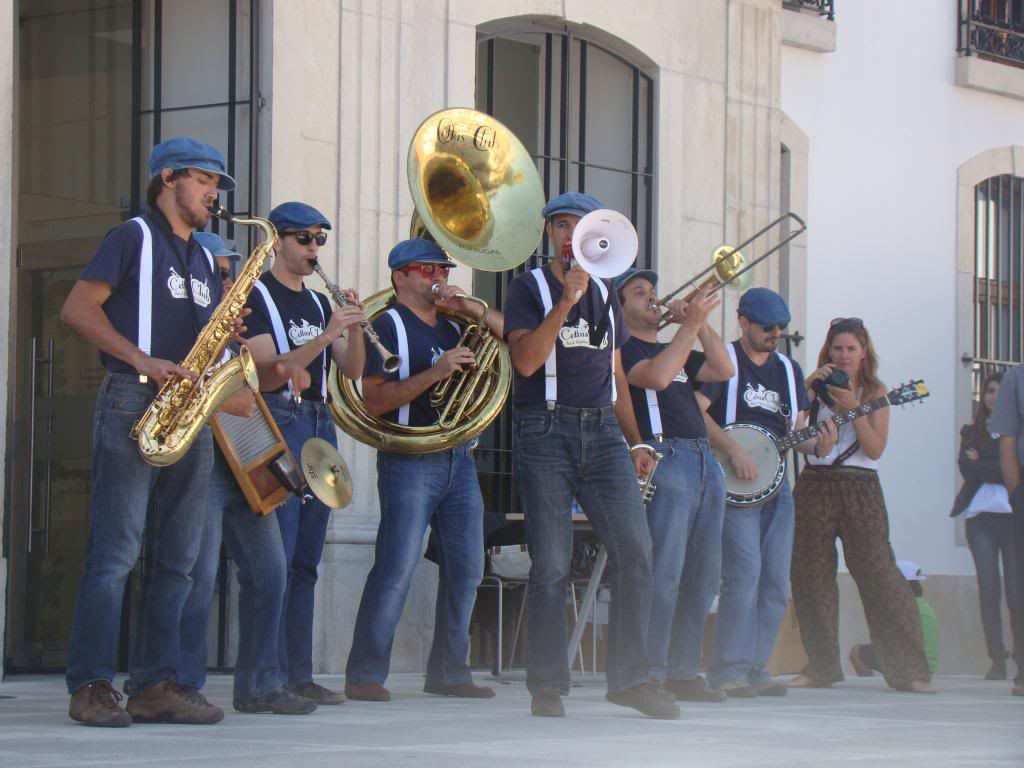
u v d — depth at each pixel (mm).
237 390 6254
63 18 10484
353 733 5812
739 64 12203
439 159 7789
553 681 6719
